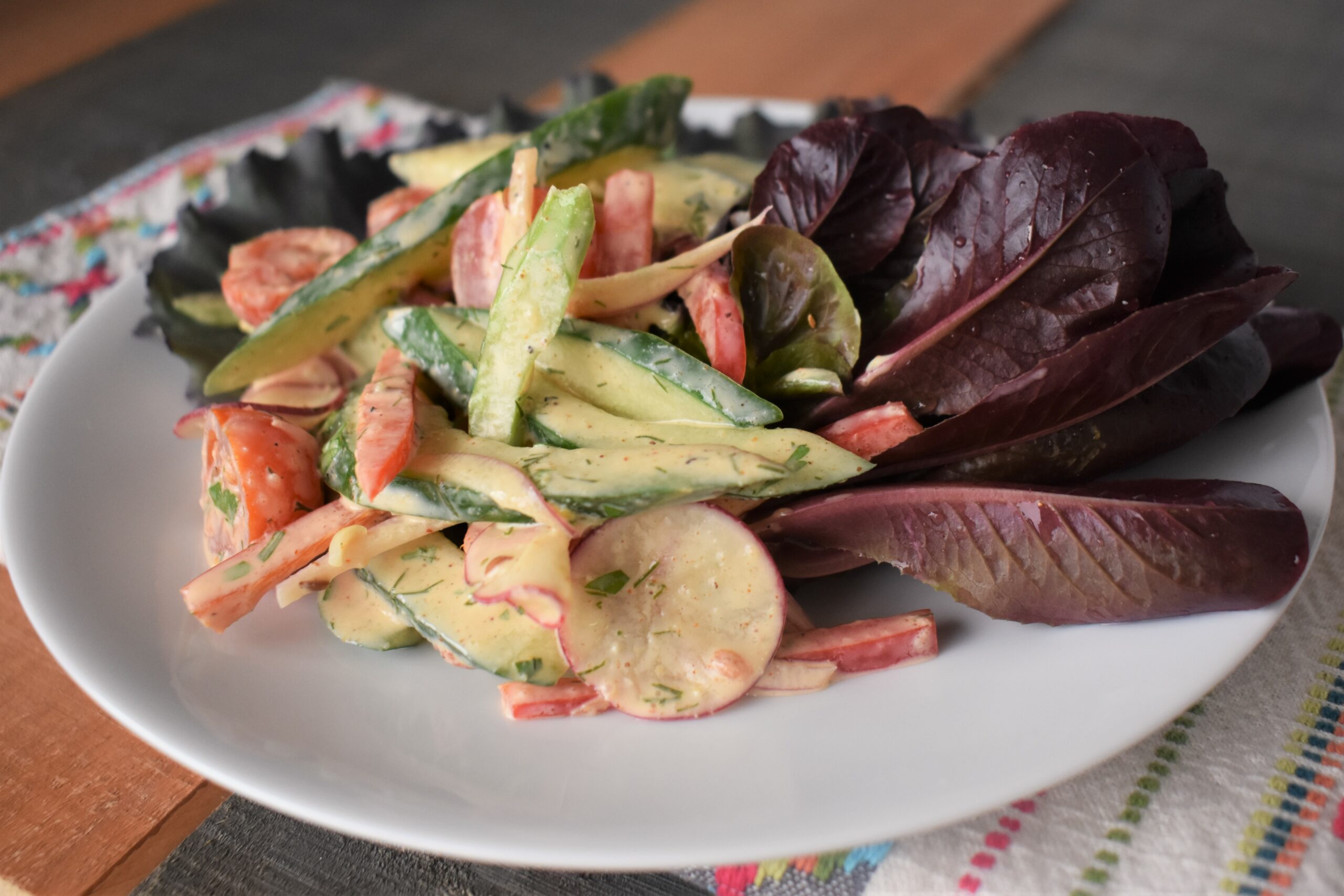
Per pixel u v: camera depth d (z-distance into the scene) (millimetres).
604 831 306
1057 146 352
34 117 667
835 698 334
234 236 459
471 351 372
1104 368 345
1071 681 327
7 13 800
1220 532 330
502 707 336
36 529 365
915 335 366
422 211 399
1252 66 671
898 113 401
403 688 344
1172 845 320
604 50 735
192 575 370
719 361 361
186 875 332
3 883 326
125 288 440
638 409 362
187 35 771
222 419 368
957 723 323
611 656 334
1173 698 318
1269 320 384
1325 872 315
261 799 315
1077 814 326
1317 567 373
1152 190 349
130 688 332
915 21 710
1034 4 733
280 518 363
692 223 408
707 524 343
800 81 638
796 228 392
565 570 330
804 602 363
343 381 413
